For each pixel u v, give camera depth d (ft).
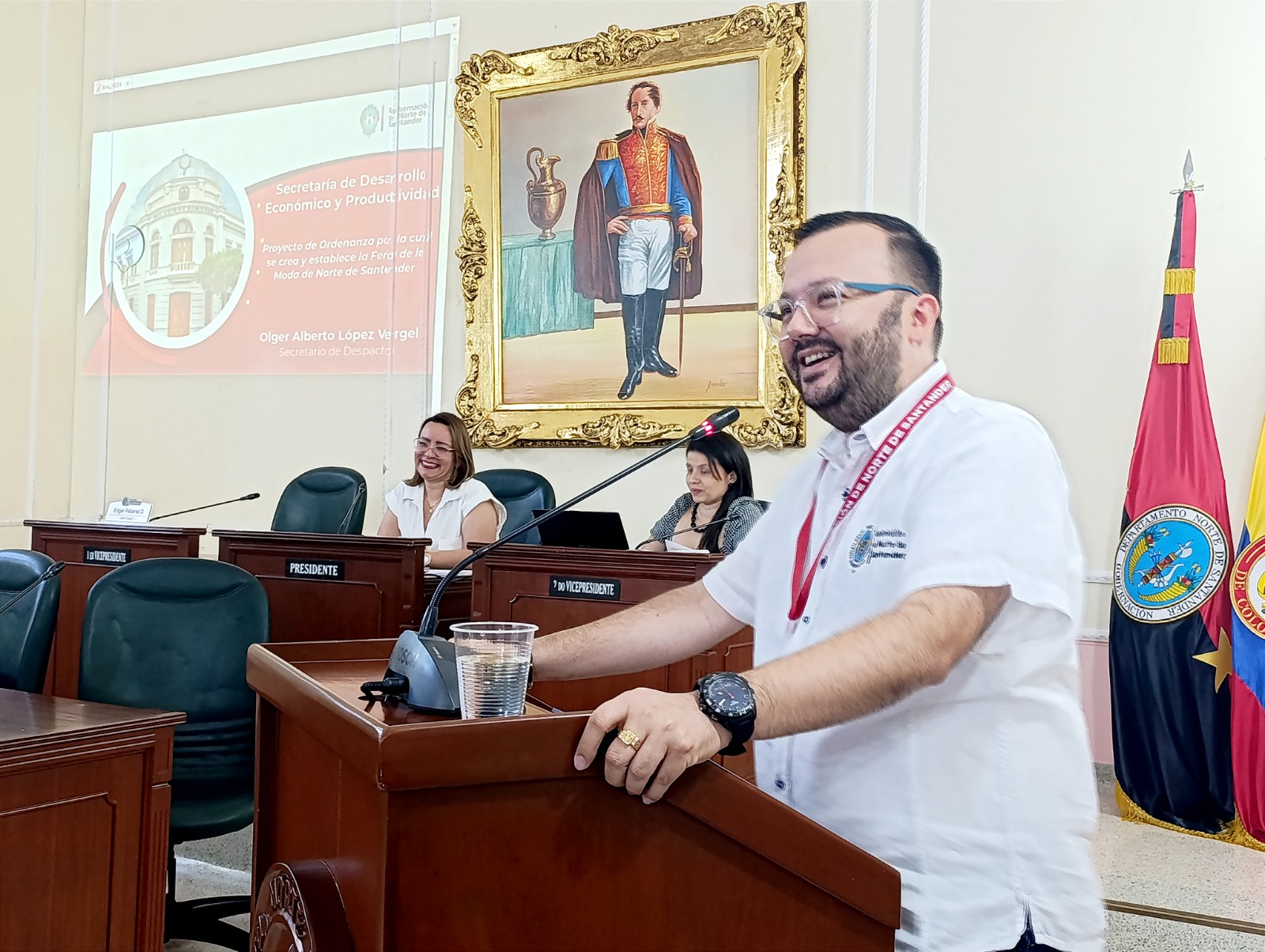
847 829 3.76
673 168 14.64
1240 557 10.23
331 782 2.86
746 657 7.57
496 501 13.16
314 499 14.49
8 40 18.34
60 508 19.19
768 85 13.92
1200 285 11.24
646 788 2.56
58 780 5.93
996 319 12.49
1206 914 8.09
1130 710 10.69
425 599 9.83
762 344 14.02
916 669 3.17
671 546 10.54
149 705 8.66
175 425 18.49
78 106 19.42
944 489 3.59
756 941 2.73
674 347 14.65
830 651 3.11
